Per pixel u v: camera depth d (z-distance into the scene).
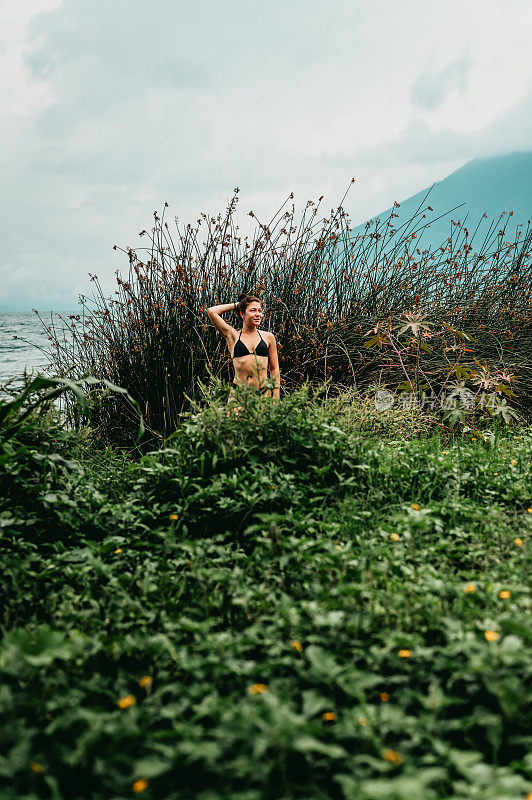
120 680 1.78
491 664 1.57
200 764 1.44
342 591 2.04
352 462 3.58
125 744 1.44
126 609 2.17
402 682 1.72
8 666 1.58
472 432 5.00
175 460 3.57
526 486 3.49
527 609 2.03
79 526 3.08
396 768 1.37
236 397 3.72
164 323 5.59
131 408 5.60
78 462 3.88
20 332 23.28
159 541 3.08
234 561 2.77
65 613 2.23
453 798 1.26
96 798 1.31
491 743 1.46
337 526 2.76
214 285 5.80
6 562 2.48
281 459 3.56
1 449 3.21
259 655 2.01
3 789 1.27
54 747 1.41
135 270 5.66
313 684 1.68
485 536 2.80
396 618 2.06
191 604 2.33
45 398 3.42
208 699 1.59
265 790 1.31
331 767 1.42
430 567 2.43
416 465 3.72
